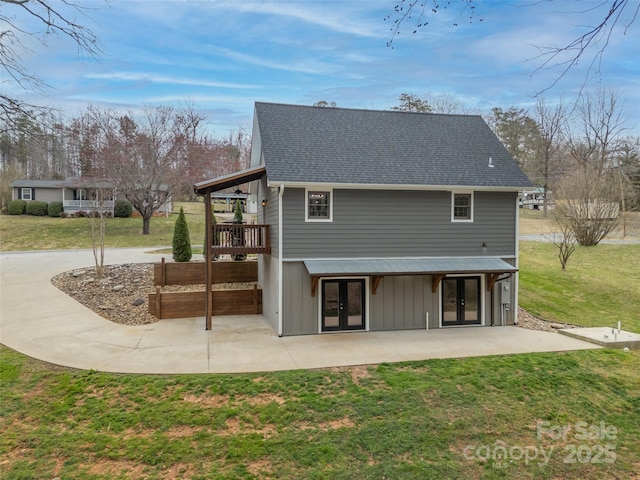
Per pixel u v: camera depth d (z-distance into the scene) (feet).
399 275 39.45
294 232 40.22
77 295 47.57
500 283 45.09
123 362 30.71
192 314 46.29
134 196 96.12
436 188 42.27
